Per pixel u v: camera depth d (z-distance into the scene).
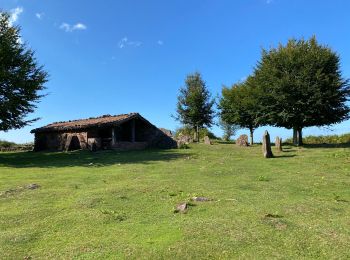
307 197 11.08
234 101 42.12
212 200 10.55
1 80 26.55
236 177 15.09
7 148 39.38
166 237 7.52
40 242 7.48
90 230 8.10
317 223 8.29
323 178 14.41
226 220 8.46
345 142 36.44
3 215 9.27
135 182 13.80
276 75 33.09
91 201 10.52
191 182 13.80
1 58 26.58
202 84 48.28
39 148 37.53
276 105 32.69
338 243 7.09
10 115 28.34
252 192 11.80
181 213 9.30
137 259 6.54
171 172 16.69
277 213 9.06
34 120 29.91
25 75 28.12
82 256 6.70
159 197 11.12
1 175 16.86
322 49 32.47
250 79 39.53
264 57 35.34
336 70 32.31
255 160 21.20
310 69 31.16
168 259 6.54
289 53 32.78
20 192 12.12
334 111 32.12
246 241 7.20
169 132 35.88
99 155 26.16
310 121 32.34
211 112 47.69
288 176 15.12
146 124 34.19
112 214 9.20
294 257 6.49
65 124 37.34
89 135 32.31
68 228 8.28
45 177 15.84
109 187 12.80
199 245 7.02
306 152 24.91
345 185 12.99
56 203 10.59
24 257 6.73
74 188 12.86
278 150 26.91
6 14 28.88
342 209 9.56
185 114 47.72
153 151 28.64
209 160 21.62
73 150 32.16
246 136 33.91
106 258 6.60
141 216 9.15
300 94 31.36
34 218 9.05
